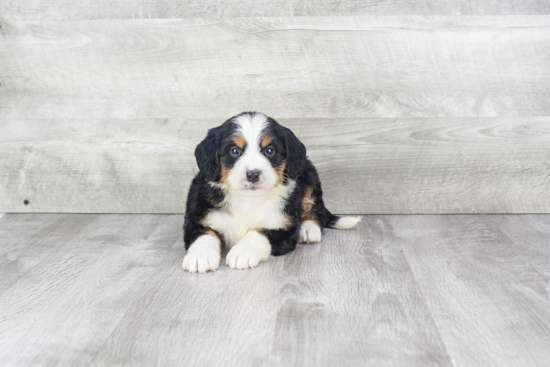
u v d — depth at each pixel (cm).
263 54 108
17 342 64
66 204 115
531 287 76
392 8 106
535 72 107
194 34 108
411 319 67
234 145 86
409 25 106
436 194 112
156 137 111
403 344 62
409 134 110
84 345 63
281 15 106
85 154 113
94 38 109
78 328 66
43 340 64
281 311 70
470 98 108
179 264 86
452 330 65
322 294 74
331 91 109
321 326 66
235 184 85
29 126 112
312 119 110
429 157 110
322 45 107
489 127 109
